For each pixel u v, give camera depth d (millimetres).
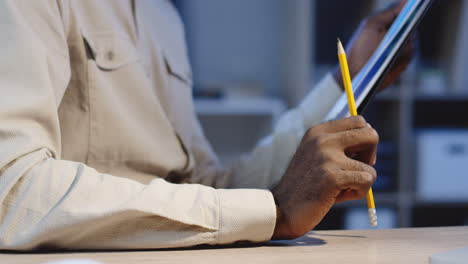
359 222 2818
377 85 751
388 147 2896
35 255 593
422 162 2852
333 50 2875
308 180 661
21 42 684
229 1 3117
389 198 2865
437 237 711
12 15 694
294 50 2918
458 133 2852
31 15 731
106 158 905
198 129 1323
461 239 697
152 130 967
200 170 1274
